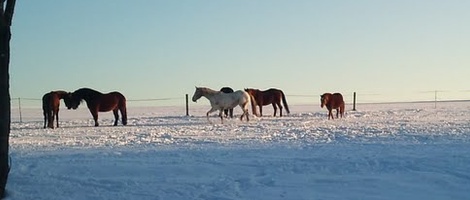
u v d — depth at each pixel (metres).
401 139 14.70
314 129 19.05
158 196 7.60
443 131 17.11
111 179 8.87
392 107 44.28
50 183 8.37
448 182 8.19
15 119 32.69
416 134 16.11
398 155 10.80
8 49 7.16
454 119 24.48
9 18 7.11
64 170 9.56
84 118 33.28
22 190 7.86
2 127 7.25
